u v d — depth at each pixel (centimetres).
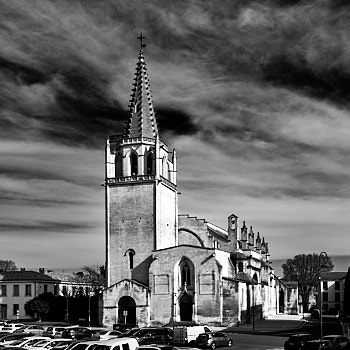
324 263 7444
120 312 10088
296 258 19762
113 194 10719
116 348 4434
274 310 14362
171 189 11194
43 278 13125
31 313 11694
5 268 19538
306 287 19350
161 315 9956
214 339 6644
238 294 9725
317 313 12056
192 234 11506
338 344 5616
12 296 12762
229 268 10538
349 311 11456
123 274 10462
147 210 10506
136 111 11131
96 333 7019
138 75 11350
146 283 10306
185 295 9925
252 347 6756
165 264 10088
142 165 10700
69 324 9994
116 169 10938
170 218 11094
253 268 11862
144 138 10812
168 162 11406
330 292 17050
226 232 12625
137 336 6894
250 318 10762
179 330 6825
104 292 10119
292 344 6050
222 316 9712
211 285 9788
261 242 15212
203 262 9881
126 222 10575
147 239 10425
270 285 13962
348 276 11556
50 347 5428
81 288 13900
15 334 6631
